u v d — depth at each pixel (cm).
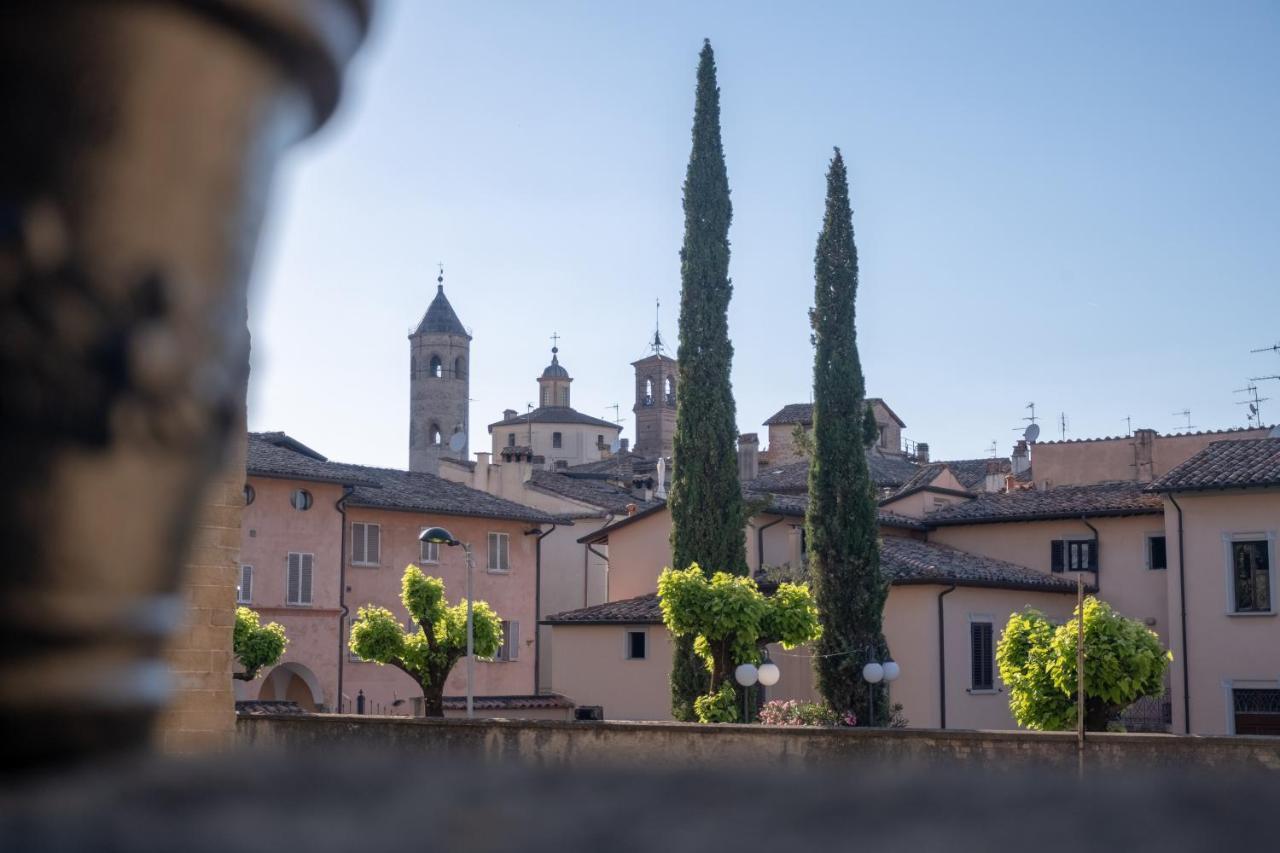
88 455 69
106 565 70
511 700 3881
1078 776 82
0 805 64
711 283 3647
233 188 75
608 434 10831
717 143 3734
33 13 69
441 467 6644
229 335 77
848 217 3628
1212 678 3441
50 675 68
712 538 3534
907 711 3438
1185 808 74
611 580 4362
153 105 71
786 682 3606
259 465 4219
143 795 67
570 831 68
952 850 66
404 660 3155
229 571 1411
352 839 65
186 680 1377
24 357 68
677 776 80
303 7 73
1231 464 3525
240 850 62
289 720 1797
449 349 11688
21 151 69
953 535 4128
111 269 71
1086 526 3884
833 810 73
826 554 3391
